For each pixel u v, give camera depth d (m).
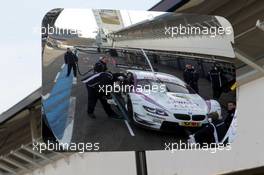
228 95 1.41
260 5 2.63
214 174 3.88
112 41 1.34
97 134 1.28
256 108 3.53
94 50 1.32
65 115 1.27
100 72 1.31
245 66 3.48
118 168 5.20
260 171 3.58
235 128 1.40
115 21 1.36
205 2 2.32
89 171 5.81
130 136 1.30
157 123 1.33
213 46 1.46
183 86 1.38
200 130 1.36
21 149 5.73
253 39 3.04
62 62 1.29
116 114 1.30
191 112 1.36
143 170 1.35
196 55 1.42
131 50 1.36
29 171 7.08
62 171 6.41
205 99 1.39
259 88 3.53
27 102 3.46
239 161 3.66
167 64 1.38
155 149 1.32
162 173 4.49
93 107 1.29
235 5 2.58
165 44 1.40
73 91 1.28
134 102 1.32
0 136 4.86
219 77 1.42
